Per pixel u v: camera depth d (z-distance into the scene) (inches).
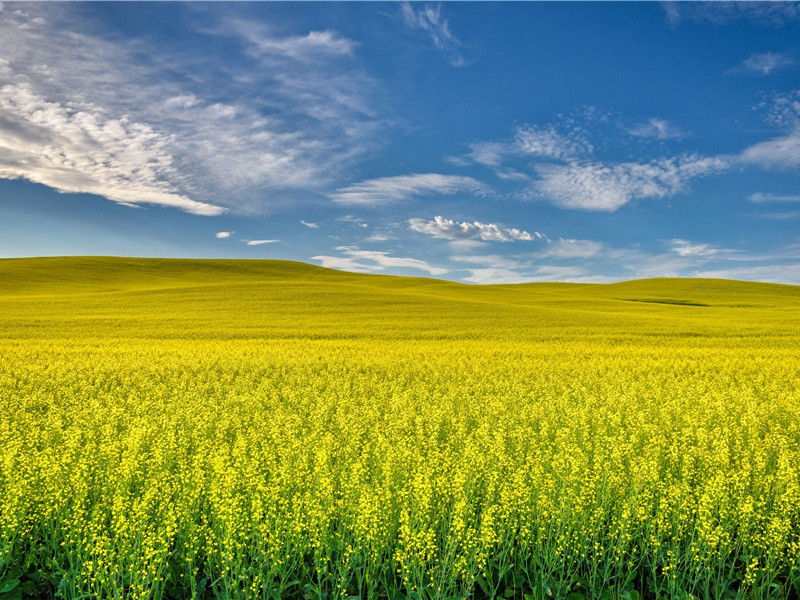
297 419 576.1
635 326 2114.9
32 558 322.7
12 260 4202.8
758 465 411.2
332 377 944.3
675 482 402.3
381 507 337.7
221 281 3826.3
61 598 304.0
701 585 319.0
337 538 338.3
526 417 617.0
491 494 360.5
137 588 276.8
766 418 635.5
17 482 358.9
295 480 382.3
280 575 317.7
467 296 3533.5
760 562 343.6
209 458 415.5
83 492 355.6
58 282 3506.4
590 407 689.6
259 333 1872.5
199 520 359.6
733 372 1078.4
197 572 326.0
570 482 367.2
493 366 1103.6
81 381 868.6
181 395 751.1
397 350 1416.1
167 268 4217.5
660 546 336.2
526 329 2021.4
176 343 1578.5
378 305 2657.5
